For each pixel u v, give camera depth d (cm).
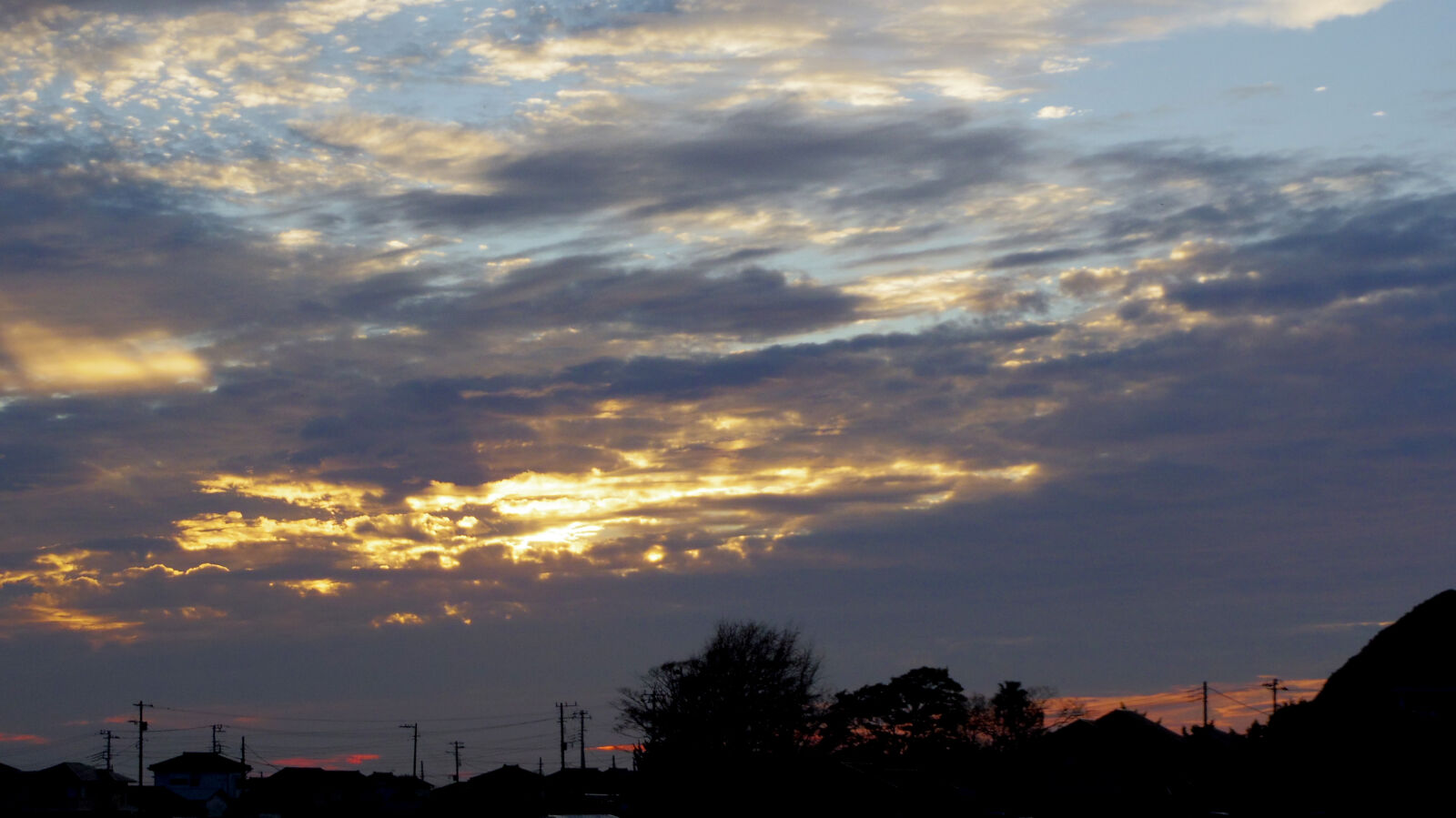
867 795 5894
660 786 5659
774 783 5712
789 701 5825
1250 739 4694
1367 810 3738
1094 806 6894
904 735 7300
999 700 7338
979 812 6581
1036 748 7144
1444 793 3584
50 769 9044
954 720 7231
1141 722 7169
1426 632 3831
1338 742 3875
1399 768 3688
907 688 7244
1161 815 6562
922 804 6400
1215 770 6588
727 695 5756
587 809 8275
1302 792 3934
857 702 7200
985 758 7231
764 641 5897
